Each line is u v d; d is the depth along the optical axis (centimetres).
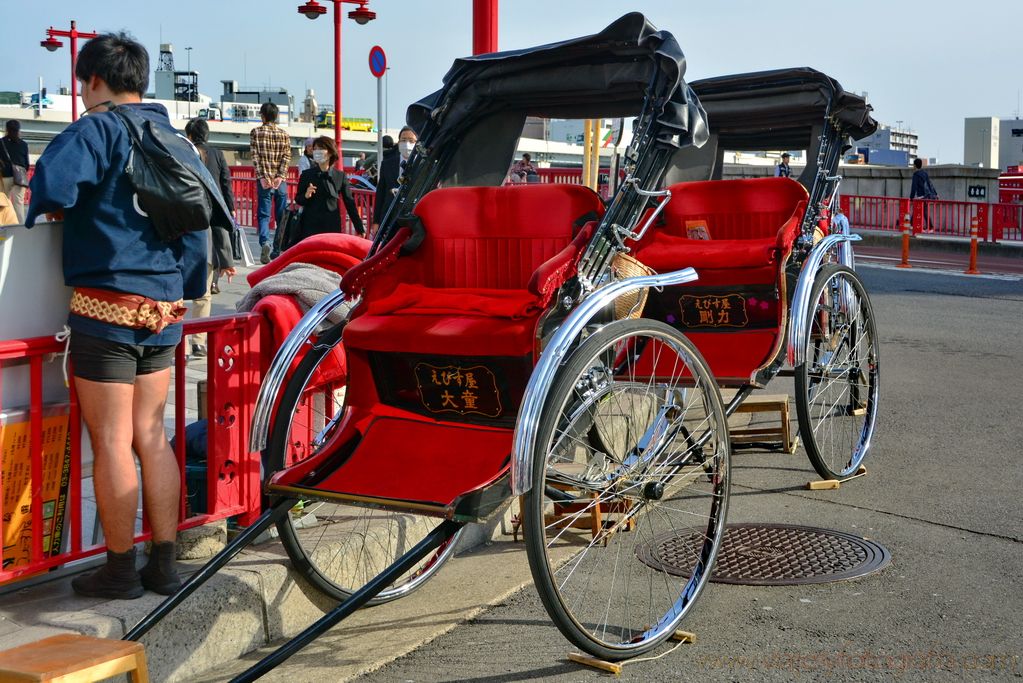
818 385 645
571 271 378
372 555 424
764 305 625
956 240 2205
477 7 864
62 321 357
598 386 378
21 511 353
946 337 1095
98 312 343
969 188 2577
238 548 357
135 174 338
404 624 407
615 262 405
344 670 364
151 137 342
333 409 466
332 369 446
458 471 364
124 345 347
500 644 387
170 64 8462
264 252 1378
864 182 2694
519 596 434
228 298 1070
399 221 425
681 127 402
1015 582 439
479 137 466
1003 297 1430
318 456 378
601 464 404
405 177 445
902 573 450
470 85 451
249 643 378
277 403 407
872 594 427
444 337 377
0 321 340
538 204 411
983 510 535
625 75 418
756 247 609
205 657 362
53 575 376
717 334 637
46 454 357
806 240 621
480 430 390
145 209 343
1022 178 2756
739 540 493
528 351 370
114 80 351
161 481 362
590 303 362
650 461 416
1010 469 611
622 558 471
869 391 633
